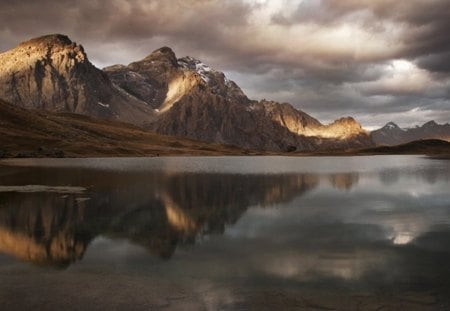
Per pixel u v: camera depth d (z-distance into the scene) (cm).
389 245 2391
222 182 6406
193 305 1530
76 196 4612
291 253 2230
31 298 1594
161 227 2939
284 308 1503
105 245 2425
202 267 1986
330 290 1675
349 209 3709
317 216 3353
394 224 3002
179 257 2167
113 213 3522
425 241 2473
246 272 1906
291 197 4572
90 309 1491
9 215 3409
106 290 1678
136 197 4553
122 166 11219
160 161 15650
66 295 1627
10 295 1628
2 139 18538
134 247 2377
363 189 5347
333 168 10550
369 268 1959
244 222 3116
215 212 3578
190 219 3250
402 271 1911
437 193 4838
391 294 1631
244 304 1538
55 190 5181
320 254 2206
